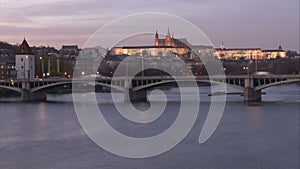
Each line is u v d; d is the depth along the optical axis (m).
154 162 40.97
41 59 166.38
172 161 41.53
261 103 97.81
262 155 43.88
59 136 55.22
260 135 55.16
